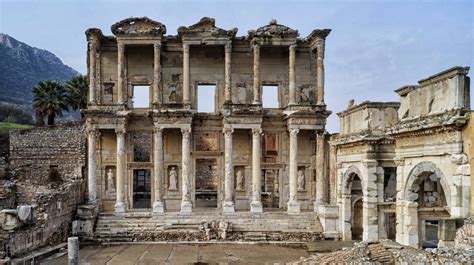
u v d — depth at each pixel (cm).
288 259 3278
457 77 1995
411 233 2344
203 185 6194
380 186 3166
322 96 4700
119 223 4219
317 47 4747
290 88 4706
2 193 4512
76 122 5325
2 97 14375
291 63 4697
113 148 4781
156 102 4572
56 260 3241
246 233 4112
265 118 4788
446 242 1909
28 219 3300
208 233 4041
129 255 3431
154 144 4647
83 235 3991
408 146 2367
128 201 4728
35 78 18700
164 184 4819
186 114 4525
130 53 4891
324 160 4722
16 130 5319
